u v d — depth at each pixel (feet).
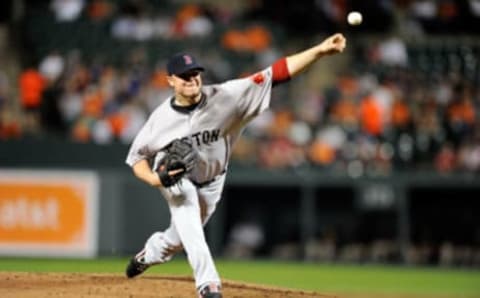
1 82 239.91
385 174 214.90
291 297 97.71
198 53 258.16
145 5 274.16
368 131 226.38
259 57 258.16
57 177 205.05
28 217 204.13
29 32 264.11
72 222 204.33
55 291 94.68
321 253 218.18
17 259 201.98
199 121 85.05
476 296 158.51
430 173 214.07
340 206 219.41
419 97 244.83
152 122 85.97
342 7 274.16
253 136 227.81
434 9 280.92
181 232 85.30
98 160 207.21
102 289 96.58
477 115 243.40
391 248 216.13
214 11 277.85
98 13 270.05
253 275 184.85
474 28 279.49
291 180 213.05
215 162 88.33
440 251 219.41
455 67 261.44
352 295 155.74
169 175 83.41
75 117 231.09
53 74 239.91
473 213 219.20
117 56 258.37
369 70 258.37
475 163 224.94
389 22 274.57
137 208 204.64
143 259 99.35
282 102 243.40
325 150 223.30
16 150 205.77
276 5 278.05
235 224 220.23
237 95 84.99
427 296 157.48
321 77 264.31
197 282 84.33
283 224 220.84
